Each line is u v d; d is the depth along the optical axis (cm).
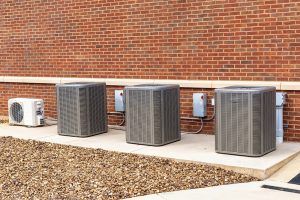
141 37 1071
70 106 1001
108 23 1118
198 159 773
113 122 1133
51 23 1219
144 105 889
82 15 1160
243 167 718
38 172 741
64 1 1188
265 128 791
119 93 1098
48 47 1232
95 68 1152
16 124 1164
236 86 854
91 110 1004
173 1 1019
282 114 898
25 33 1271
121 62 1108
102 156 825
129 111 908
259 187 660
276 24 903
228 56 962
